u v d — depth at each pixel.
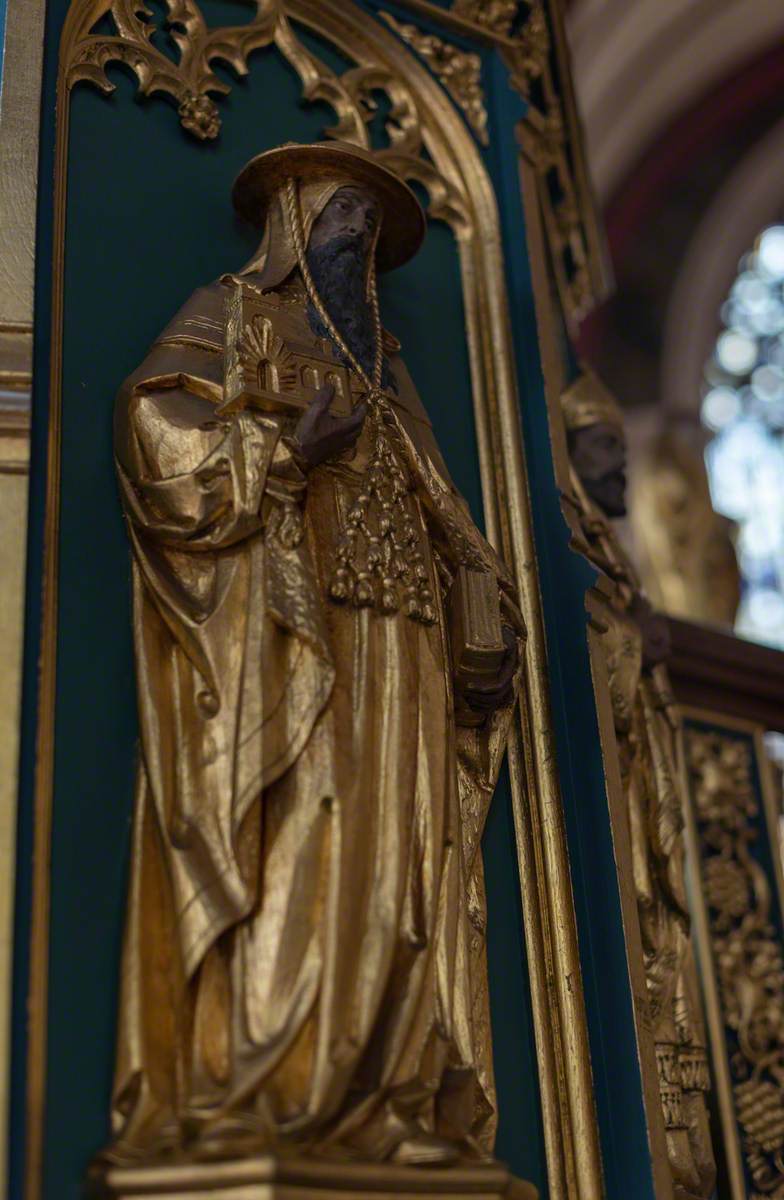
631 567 2.36
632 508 4.79
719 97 5.10
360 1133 1.36
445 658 1.64
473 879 1.66
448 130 2.28
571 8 4.44
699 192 5.22
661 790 2.17
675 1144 1.89
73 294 1.75
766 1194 2.30
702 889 2.58
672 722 2.32
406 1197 1.32
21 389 1.58
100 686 1.54
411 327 2.06
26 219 1.70
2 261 1.66
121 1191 1.27
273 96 2.10
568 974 1.71
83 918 1.43
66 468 1.63
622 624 2.21
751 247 5.33
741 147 5.18
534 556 1.96
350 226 1.85
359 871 1.43
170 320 1.80
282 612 1.50
